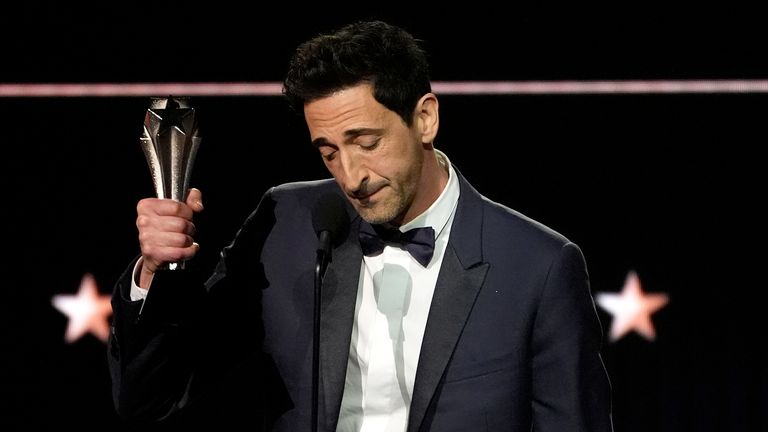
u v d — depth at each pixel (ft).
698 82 42.86
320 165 43.21
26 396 44.21
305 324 20.84
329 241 19.36
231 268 21.81
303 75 18.86
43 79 43.21
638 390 44.32
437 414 19.97
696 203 43.91
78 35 42.93
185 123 18.70
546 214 43.88
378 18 42.34
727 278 43.96
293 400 20.66
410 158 19.53
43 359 44.29
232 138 43.16
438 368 19.94
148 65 43.04
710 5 42.14
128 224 44.21
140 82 43.14
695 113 43.16
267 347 21.15
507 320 20.29
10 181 44.01
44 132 43.73
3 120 43.45
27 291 44.21
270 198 22.39
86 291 44.19
